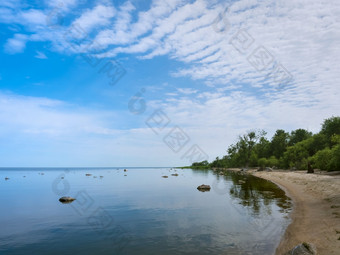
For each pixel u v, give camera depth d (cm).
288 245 1107
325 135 7181
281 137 10631
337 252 923
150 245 1188
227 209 2031
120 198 2862
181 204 2353
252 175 6975
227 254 1048
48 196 3250
